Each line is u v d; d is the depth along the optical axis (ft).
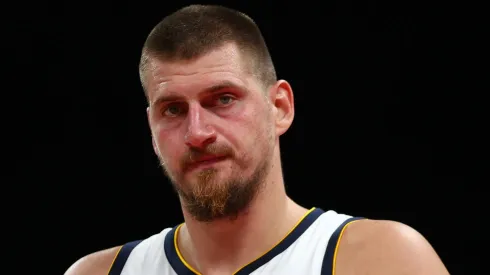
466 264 43.32
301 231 21.11
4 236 48.70
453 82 44.34
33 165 49.11
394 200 44.96
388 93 45.19
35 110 49.21
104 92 48.60
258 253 20.77
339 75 45.85
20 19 48.24
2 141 49.16
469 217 43.62
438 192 44.24
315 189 46.37
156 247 22.91
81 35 48.11
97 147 48.93
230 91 19.53
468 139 43.93
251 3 46.39
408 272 19.11
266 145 20.24
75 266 23.91
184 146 19.43
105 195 48.83
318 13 46.03
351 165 45.80
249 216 20.56
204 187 19.33
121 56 47.96
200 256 21.34
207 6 20.88
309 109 46.29
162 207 48.88
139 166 48.83
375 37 45.32
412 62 44.88
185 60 19.51
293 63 46.34
